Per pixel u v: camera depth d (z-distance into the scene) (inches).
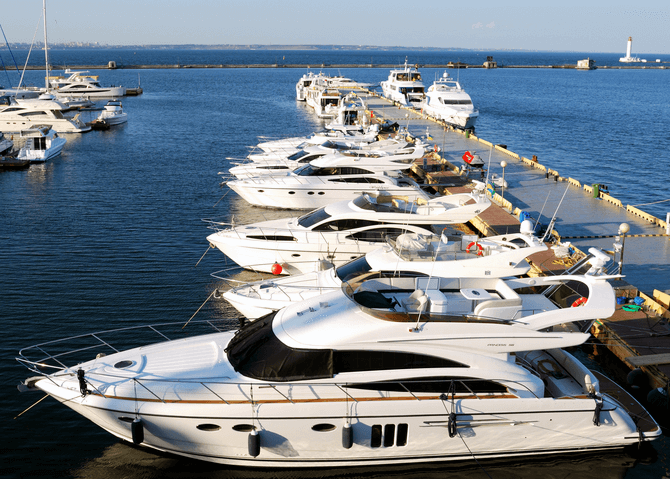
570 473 442.6
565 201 1121.4
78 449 453.4
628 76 7460.6
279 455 415.8
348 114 2119.8
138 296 738.2
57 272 808.9
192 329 657.6
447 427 419.2
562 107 3447.3
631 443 444.5
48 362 576.1
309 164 1152.2
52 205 1170.6
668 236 915.4
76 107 3105.3
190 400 405.4
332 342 416.8
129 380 422.9
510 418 423.2
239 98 3705.7
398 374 415.8
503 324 434.3
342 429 406.9
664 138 2281.0
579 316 448.5
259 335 446.6
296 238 813.9
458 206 824.9
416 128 2076.8
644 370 548.7
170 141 2038.6
